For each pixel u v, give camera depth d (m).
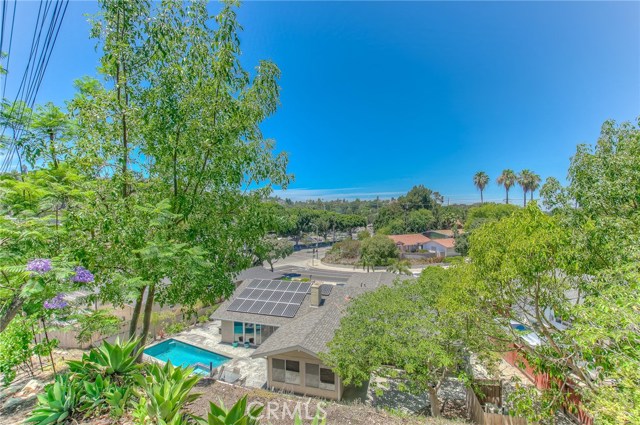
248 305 19.59
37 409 4.01
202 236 6.88
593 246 6.95
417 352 9.88
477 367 14.65
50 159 6.74
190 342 18.70
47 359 8.84
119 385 4.74
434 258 51.09
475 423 10.11
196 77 6.43
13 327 6.70
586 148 8.34
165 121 6.37
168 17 6.30
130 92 6.31
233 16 6.50
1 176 6.86
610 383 6.73
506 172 61.53
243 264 7.70
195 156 6.57
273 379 14.13
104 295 5.98
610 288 5.75
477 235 8.79
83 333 6.79
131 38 6.18
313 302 18.62
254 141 7.48
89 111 5.84
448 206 84.81
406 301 12.48
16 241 5.04
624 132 8.38
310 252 72.00
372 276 26.25
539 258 7.28
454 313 9.54
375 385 11.35
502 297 8.48
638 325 5.02
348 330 11.41
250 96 7.10
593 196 7.71
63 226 5.60
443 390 13.06
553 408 8.10
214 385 6.14
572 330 6.10
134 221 5.51
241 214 7.43
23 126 6.87
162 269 5.45
